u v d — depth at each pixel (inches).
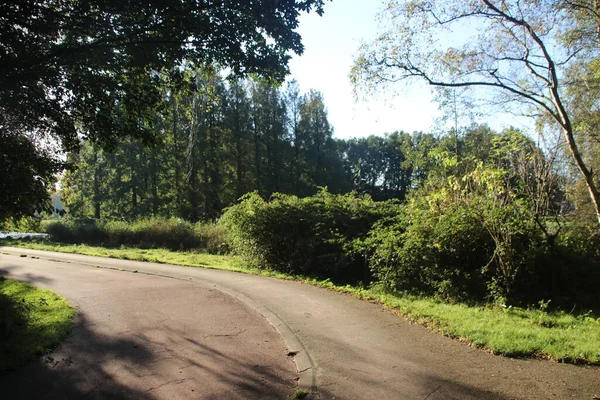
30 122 300.5
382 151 3134.8
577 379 175.3
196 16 273.0
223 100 1868.8
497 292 325.7
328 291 369.4
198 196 1680.6
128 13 255.9
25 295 348.5
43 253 728.3
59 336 235.5
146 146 353.4
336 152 2404.0
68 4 251.1
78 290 374.3
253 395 165.6
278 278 447.8
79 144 341.1
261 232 530.3
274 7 269.3
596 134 469.1
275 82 325.7
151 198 1628.9
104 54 274.8
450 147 963.3
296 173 2112.5
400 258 386.3
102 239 1005.8
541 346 211.5
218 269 517.3
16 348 211.9
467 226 363.3
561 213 421.1
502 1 376.5
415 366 191.5
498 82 400.2
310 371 186.7
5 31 241.0
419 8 384.5
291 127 2214.6
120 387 173.6
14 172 282.0
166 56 292.0
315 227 509.4
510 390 165.6
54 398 164.6
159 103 339.6
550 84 369.4
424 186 514.0
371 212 527.5
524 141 394.9
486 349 213.0
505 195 366.9
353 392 165.6
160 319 276.7
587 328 252.7
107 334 244.1
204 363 199.2
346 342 227.0
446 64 400.2
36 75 262.8
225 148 1930.4
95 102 304.3
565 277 343.0
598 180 453.1
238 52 291.3
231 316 284.0
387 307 308.8
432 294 358.9
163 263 581.6
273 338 236.5
